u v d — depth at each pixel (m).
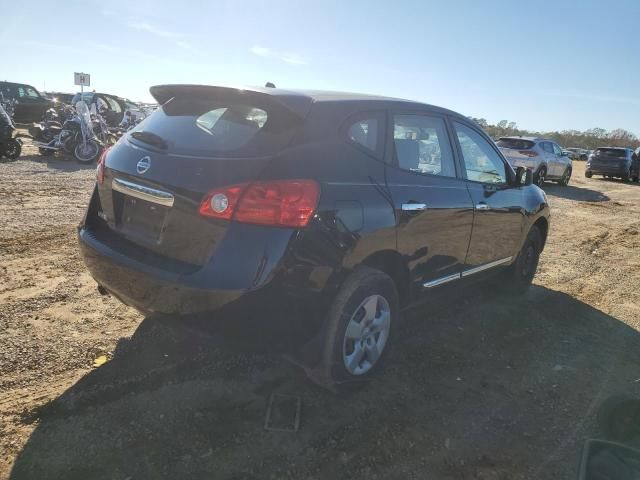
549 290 5.40
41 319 3.70
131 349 3.39
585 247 7.68
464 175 3.94
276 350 2.67
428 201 3.33
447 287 3.83
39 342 3.37
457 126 4.00
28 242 5.56
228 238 2.49
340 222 2.69
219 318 2.52
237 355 3.42
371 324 3.05
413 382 3.32
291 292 2.55
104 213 3.16
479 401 3.16
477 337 4.08
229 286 2.45
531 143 16.23
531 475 2.54
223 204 2.50
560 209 11.60
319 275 2.63
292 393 3.06
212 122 2.89
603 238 8.46
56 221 6.60
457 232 3.71
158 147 2.89
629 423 2.95
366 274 2.89
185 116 3.04
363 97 3.25
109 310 3.95
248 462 2.47
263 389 3.08
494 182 4.37
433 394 3.19
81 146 12.93
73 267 4.86
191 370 3.21
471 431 2.85
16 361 3.12
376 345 3.13
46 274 4.61
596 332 4.37
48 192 8.66
